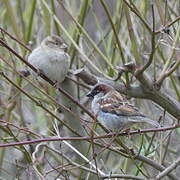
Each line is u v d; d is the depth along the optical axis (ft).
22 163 36.42
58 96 37.60
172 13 37.45
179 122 32.63
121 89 32.42
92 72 41.96
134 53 31.40
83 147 35.06
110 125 30.66
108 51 40.09
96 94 31.68
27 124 38.68
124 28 40.96
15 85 28.53
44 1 38.40
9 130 29.71
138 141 38.55
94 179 34.63
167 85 39.37
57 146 36.47
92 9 40.96
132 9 28.99
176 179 31.17
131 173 38.19
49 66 37.06
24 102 41.45
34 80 38.27
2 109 38.34
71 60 40.93
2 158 36.47
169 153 38.83
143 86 32.09
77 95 38.65
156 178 29.07
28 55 39.99
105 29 46.65
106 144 28.94
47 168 35.47
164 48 40.09
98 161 37.17
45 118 37.88
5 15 41.42
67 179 29.09
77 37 40.57
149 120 29.53
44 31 42.70
